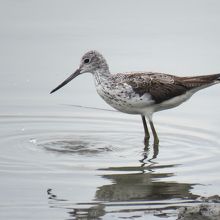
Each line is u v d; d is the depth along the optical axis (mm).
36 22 25781
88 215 11609
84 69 17016
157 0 29422
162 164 14617
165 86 16297
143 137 17047
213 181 13445
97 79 16781
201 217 10852
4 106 19188
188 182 13367
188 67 21375
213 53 22750
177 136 16922
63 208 11953
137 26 25672
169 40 24141
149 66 21484
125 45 23547
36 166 14328
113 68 21297
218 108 18938
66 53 22781
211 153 15430
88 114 18844
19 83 20672
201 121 18000
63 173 13867
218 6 28500
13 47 23375
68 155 15242
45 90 20297
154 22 26203
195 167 14391
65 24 25688
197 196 12539
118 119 18562
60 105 19406
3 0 28406
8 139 16547
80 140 16641
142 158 15109
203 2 29109
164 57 22391
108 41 23938
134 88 16188
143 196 12570
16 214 11664
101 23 25922
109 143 16422
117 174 13867
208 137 16688
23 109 19031
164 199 12422
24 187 13016
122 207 12008
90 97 20047
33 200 12344
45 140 16562
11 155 15141
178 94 16453
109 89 16453
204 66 21438
